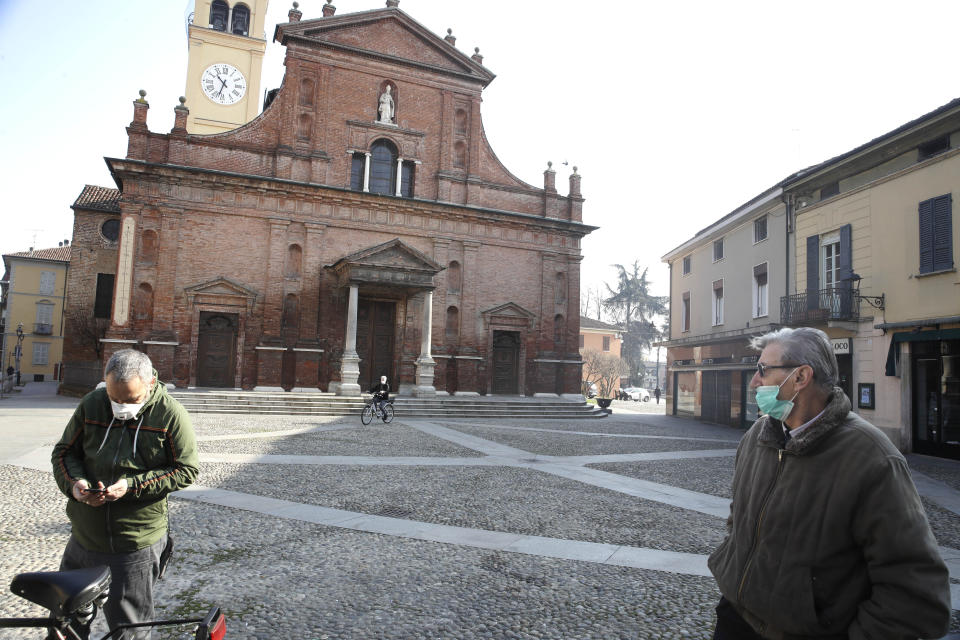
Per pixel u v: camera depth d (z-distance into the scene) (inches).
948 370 592.4
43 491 330.6
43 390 1486.2
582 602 201.3
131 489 120.8
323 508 316.8
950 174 586.9
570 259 1192.8
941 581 78.1
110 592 121.6
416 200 1069.1
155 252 936.3
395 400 947.3
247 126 1015.0
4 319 2416.3
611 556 250.1
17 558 225.5
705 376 1051.9
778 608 88.4
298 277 1007.0
